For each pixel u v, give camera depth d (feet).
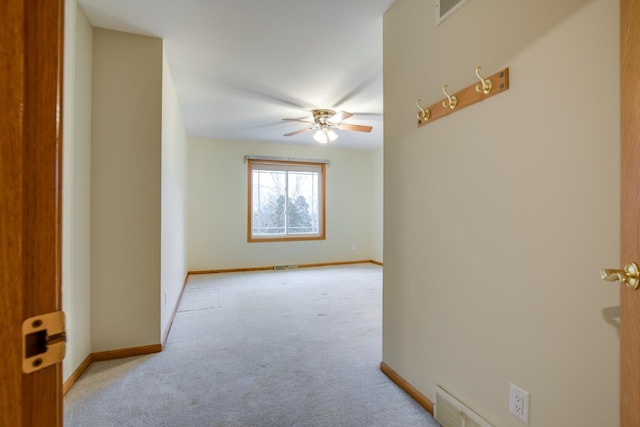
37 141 1.17
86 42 6.79
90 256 7.12
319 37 7.53
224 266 18.03
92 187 7.16
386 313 6.63
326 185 20.29
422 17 5.51
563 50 3.30
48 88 1.21
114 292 7.33
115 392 5.90
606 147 2.96
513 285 3.87
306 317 10.29
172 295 10.13
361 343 8.20
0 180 1.07
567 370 3.30
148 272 7.58
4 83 1.08
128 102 7.41
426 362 5.44
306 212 20.15
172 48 8.02
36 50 1.17
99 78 7.21
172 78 9.74
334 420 5.13
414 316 5.75
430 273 5.34
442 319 5.07
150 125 7.56
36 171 1.18
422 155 5.54
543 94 3.50
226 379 6.38
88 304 6.99
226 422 5.08
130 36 7.41
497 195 4.08
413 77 5.76
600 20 2.99
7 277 1.09
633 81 2.38
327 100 11.54
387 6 6.43
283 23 6.98
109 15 6.73
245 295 13.03
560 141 3.34
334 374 6.59
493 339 4.14
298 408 5.44
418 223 5.65
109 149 7.29
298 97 11.28
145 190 7.54
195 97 11.35
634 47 2.37
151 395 5.81
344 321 9.90
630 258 2.42
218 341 8.30
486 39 4.23
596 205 3.04
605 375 3.00
